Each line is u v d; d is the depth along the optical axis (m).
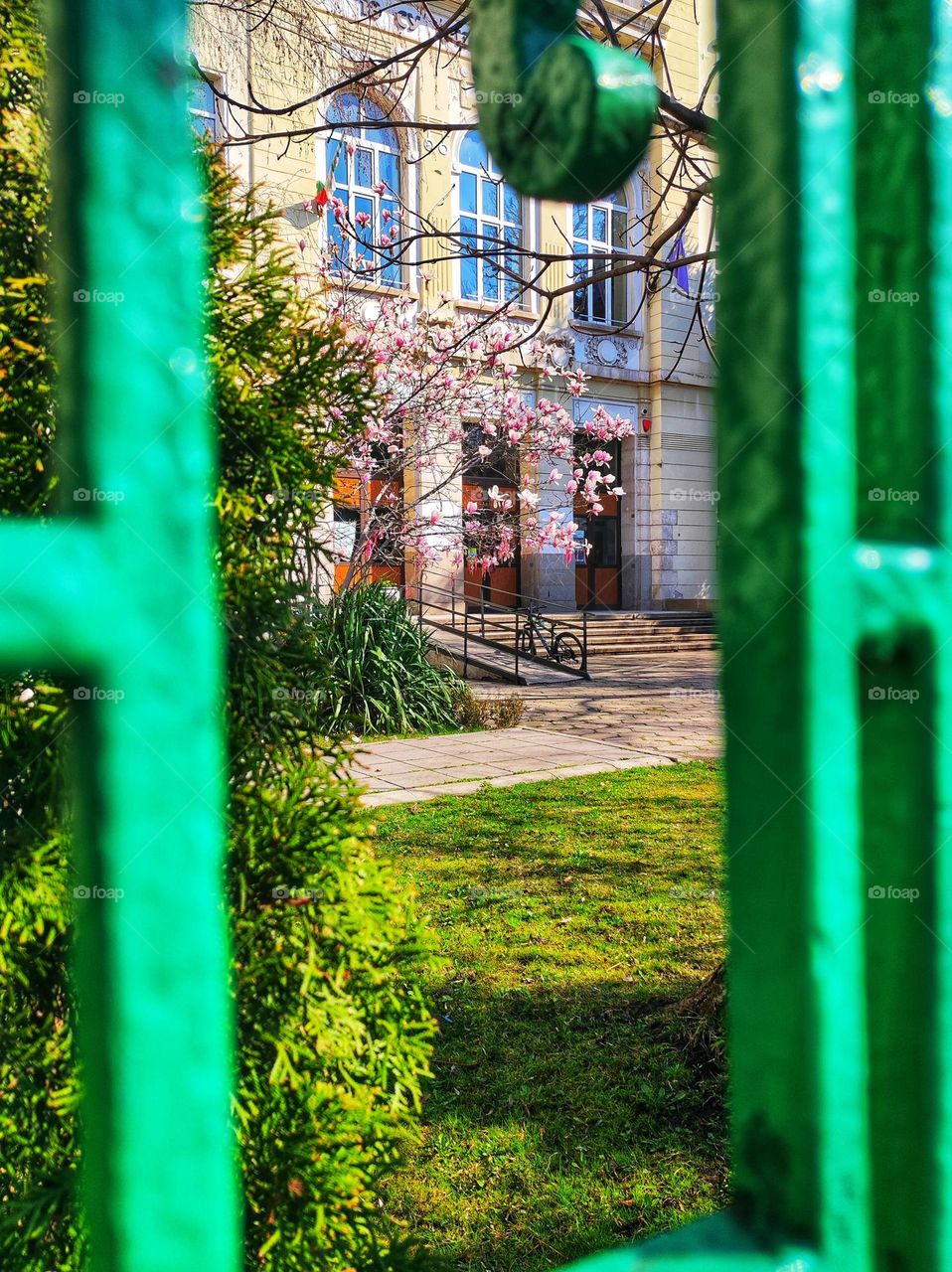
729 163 0.43
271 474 1.33
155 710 0.35
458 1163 2.65
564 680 13.76
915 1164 0.44
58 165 0.36
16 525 0.34
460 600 16.97
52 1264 1.20
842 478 0.41
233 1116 1.28
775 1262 0.40
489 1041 3.28
